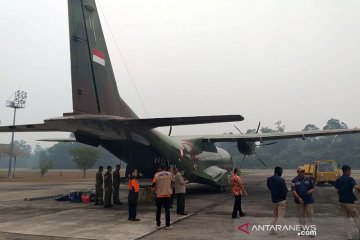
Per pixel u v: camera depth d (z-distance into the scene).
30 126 13.46
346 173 8.47
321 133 22.31
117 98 14.76
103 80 13.92
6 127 13.46
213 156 22.73
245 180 35.38
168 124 12.48
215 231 9.30
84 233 9.12
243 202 15.87
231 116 11.25
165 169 12.23
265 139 23.19
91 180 39.25
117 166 15.31
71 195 16.34
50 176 55.31
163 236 8.73
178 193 12.25
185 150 18.52
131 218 11.06
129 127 13.38
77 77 12.81
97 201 15.14
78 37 13.01
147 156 17.22
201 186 25.48
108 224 10.41
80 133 14.05
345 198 8.36
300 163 110.62
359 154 105.19
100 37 14.02
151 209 13.66
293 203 15.44
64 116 12.23
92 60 13.44
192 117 11.45
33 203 15.83
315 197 18.17
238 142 23.41
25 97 60.19
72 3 12.96
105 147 15.54
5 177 51.12
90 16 13.58
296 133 22.66
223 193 20.39
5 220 11.18
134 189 11.09
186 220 11.03
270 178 9.12
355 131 22.55
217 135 22.95
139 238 8.54
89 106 13.16
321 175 27.28
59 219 11.36
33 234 9.02
